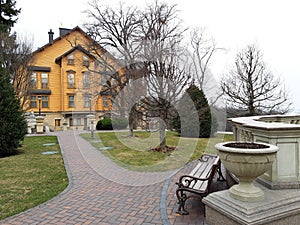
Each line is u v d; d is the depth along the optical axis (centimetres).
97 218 318
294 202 252
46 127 1794
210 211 275
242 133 388
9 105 807
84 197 396
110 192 422
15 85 1536
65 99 2262
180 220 308
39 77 2297
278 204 245
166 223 300
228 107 1586
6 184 471
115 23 1310
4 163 666
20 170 586
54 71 2367
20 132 828
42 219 315
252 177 250
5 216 324
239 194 254
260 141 307
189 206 352
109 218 317
